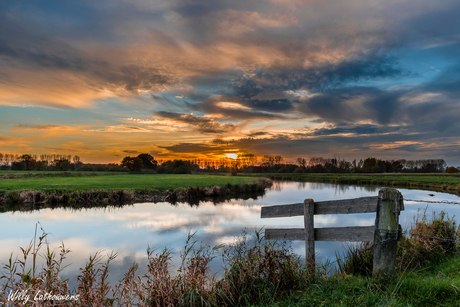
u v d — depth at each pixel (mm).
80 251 9633
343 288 4223
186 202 23469
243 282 4441
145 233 12203
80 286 3803
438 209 16422
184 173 87500
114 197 23578
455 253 6070
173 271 7211
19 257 8883
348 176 70375
